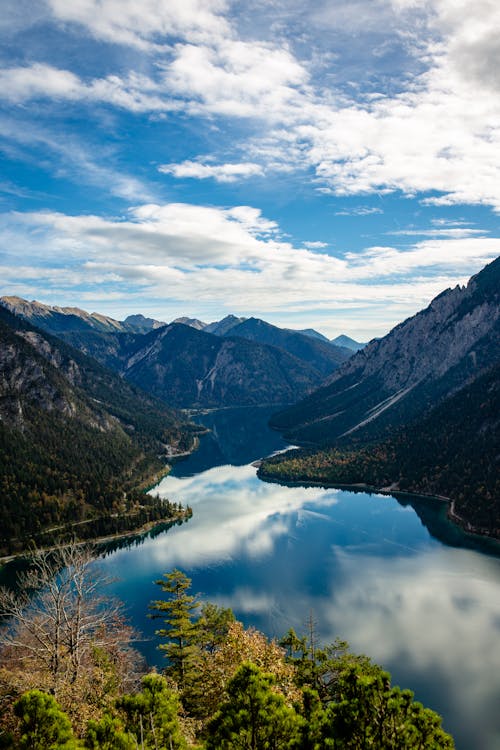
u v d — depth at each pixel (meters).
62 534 175.12
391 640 97.75
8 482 199.50
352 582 128.12
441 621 105.75
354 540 163.50
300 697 41.41
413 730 27.73
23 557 155.38
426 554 150.12
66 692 39.59
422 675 86.06
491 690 81.69
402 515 193.12
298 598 118.38
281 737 29.48
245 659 44.69
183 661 66.50
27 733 28.94
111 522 185.38
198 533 174.38
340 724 28.72
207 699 45.41
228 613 83.88
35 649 44.09
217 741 30.05
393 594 120.19
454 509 196.25
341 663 56.16
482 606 113.06
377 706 28.70
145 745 30.48
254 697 30.25
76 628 45.72
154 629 103.56
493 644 96.00
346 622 105.56
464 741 70.88
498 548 155.88
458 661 90.31
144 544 165.12
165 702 33.62
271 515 195.38
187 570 138.88
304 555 149.25
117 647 57.47
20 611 47.66
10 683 39.34
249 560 145.62
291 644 63.06
